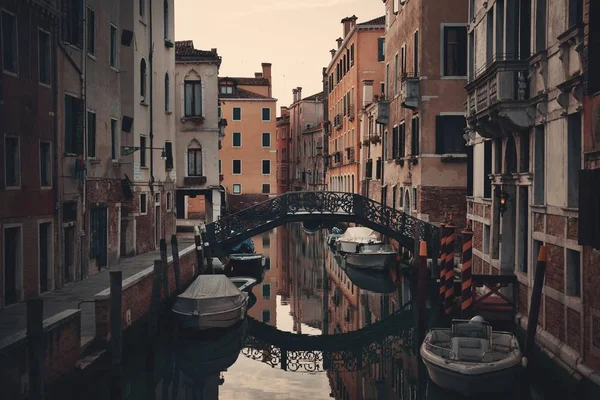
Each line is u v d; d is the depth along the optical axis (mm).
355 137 39969
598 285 9820
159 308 15656
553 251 11898
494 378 10359
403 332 17812
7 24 13359
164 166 25719
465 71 23109
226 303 16094
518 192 14195
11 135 13406
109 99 19500
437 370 10727
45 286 15234
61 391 10273
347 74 43188
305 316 20375
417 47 23766
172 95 27000
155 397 12492
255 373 14375
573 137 11156
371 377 14008
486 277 14234
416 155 23703
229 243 23625
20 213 13773
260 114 54812
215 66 31422
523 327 13367
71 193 16438
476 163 18125
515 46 14312
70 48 16344
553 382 11305
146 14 23141
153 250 24016
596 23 9156
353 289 23859
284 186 74625
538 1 12547
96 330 12094
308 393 12906
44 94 14945
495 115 13695
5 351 8570
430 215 23062
